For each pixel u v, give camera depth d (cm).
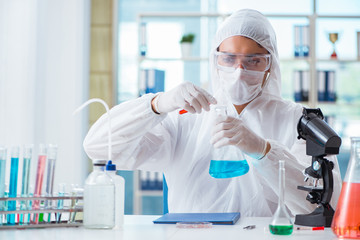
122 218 139
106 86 484
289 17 472
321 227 136
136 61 499
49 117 444
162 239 118
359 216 119
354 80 480
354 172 121
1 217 135
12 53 425
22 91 423
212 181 207
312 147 145
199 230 134
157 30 490
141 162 205
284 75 480
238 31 201
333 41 468
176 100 172
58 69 450
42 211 136
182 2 504
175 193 212
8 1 426
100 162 136
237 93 201
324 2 492
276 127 215
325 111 482
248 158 202
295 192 169
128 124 183
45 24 443
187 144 215
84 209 135
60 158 443
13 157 137
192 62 488
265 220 161
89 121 479
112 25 489
